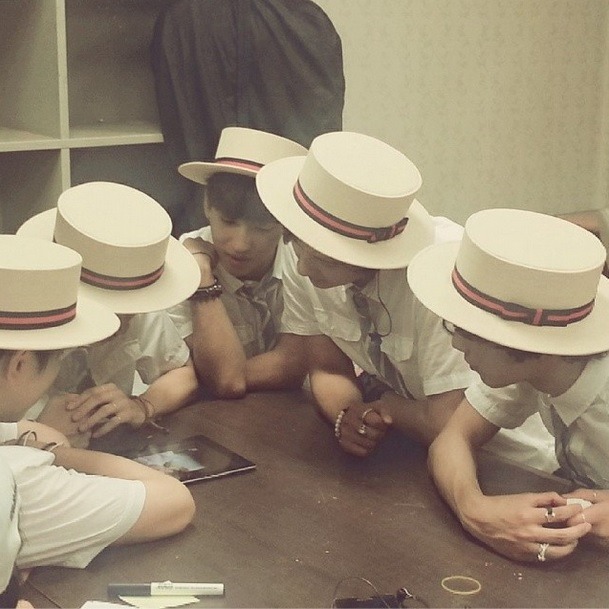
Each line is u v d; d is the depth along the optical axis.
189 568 1.21
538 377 1.33
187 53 2.44
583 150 3.40
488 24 3.04
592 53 3.32
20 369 1.24
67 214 1.52
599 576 1.21
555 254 1.28
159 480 1.31
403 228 1.58
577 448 1.42
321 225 1.52
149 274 1.55
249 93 2.43
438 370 1.58
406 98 2.95
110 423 1.62
